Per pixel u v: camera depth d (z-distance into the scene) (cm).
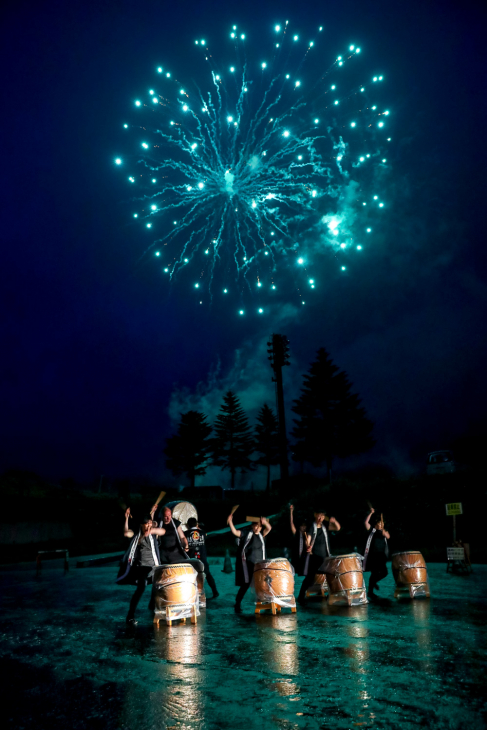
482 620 750
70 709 429
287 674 506
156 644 659
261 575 884
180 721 396
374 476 3206
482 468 2814
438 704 416
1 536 3120
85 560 2377
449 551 1446
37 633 763
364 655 565
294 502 3098
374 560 998
